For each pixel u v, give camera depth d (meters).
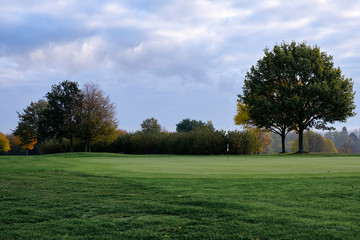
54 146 59.69
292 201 6.47
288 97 35.97
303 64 36.03
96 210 6.11
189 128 78.88
